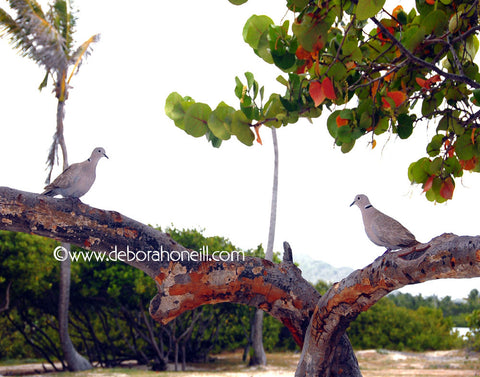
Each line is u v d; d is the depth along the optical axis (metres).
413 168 3.56
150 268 2.90
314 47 2.52
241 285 2.99
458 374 14.42
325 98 2.88
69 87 16.72
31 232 2.73
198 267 2.93
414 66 3.19
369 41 3.28
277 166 19.27
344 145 3.07
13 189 2.75
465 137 3.37
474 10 2.98
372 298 2.73
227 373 15.62
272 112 2.87
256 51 2.81
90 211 2.81
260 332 19.38
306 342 3.13
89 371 17.05
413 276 2.46
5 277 17.72
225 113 2.79
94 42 16.39
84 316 20.83
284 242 3.25
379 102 2.89
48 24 14.29
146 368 20.08
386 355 21.47
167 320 2.97
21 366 20.48
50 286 18.62
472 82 2.71
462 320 34.19
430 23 2.90
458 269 2.29
